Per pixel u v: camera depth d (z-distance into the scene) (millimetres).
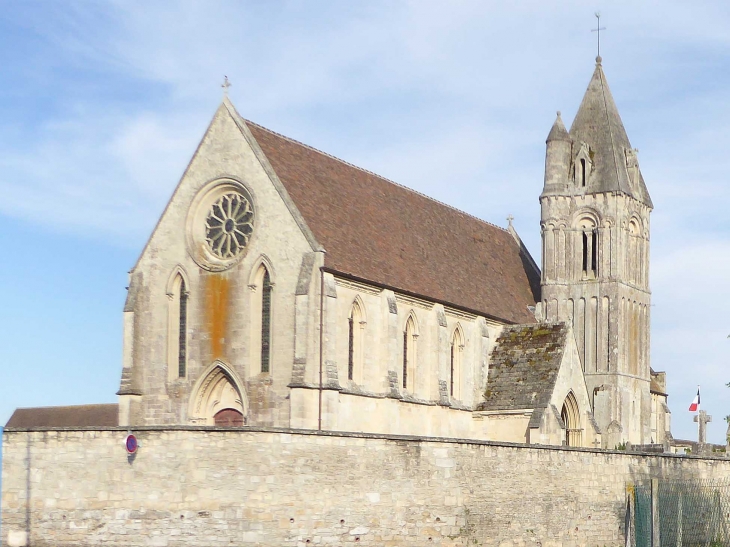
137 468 60438
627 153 122188
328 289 83625
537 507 70188
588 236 118875
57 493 62094
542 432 96812
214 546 58781
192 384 86250
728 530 73250
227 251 86875
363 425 87000
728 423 90000
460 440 65750
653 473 80312
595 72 123625
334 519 60188
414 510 63188
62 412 137125
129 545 60188
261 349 84688
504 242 125312
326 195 93312
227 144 87688
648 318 122812
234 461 59062
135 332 88438
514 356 104688
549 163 120875
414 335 95625
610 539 75688
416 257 100438
